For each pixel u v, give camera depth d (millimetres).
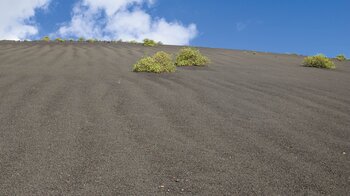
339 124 5031
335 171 3338
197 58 12812
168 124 4762
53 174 3084
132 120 4902
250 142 4105
